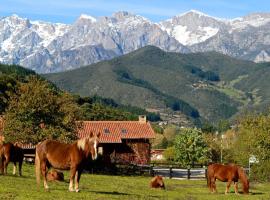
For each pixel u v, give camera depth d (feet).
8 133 192.85
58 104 201.87
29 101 194.39
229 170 126.21
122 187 120.47
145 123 311.27
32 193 82.02
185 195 117.60
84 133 284.41
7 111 199.31
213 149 349.00
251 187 164.66
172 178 206.18
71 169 86.63
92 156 85.87
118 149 291.99
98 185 118.01
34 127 194.80
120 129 299.58
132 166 216.95
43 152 87.30
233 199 112.57
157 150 427.74
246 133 205.77
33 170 147.33
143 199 94.22
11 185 91.25
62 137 194.90
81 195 85.10
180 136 332.39
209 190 130.00
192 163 303.68
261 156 193.67
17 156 120.98
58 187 96.32
